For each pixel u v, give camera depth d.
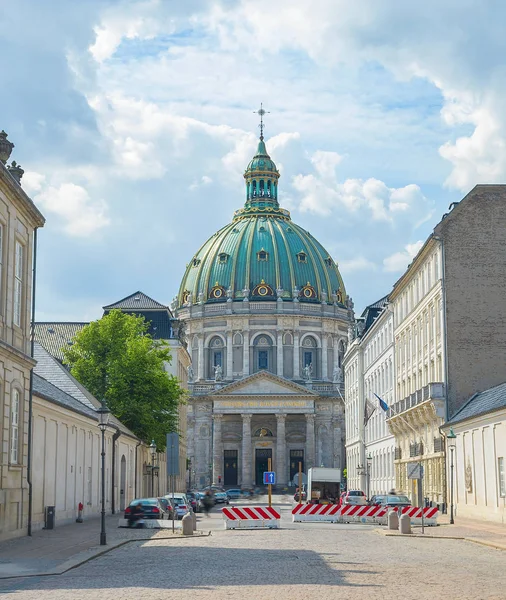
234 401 170.75
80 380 76.88
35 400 44.09
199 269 194.50
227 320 186.12
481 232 65.25
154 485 96.62
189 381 180.75
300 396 170.38
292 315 185.38
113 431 65.25
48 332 114.06
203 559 29.45
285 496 145.38
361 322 127.38
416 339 75.88
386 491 93.19
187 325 190.00
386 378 93.62
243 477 169.62
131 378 77.06
